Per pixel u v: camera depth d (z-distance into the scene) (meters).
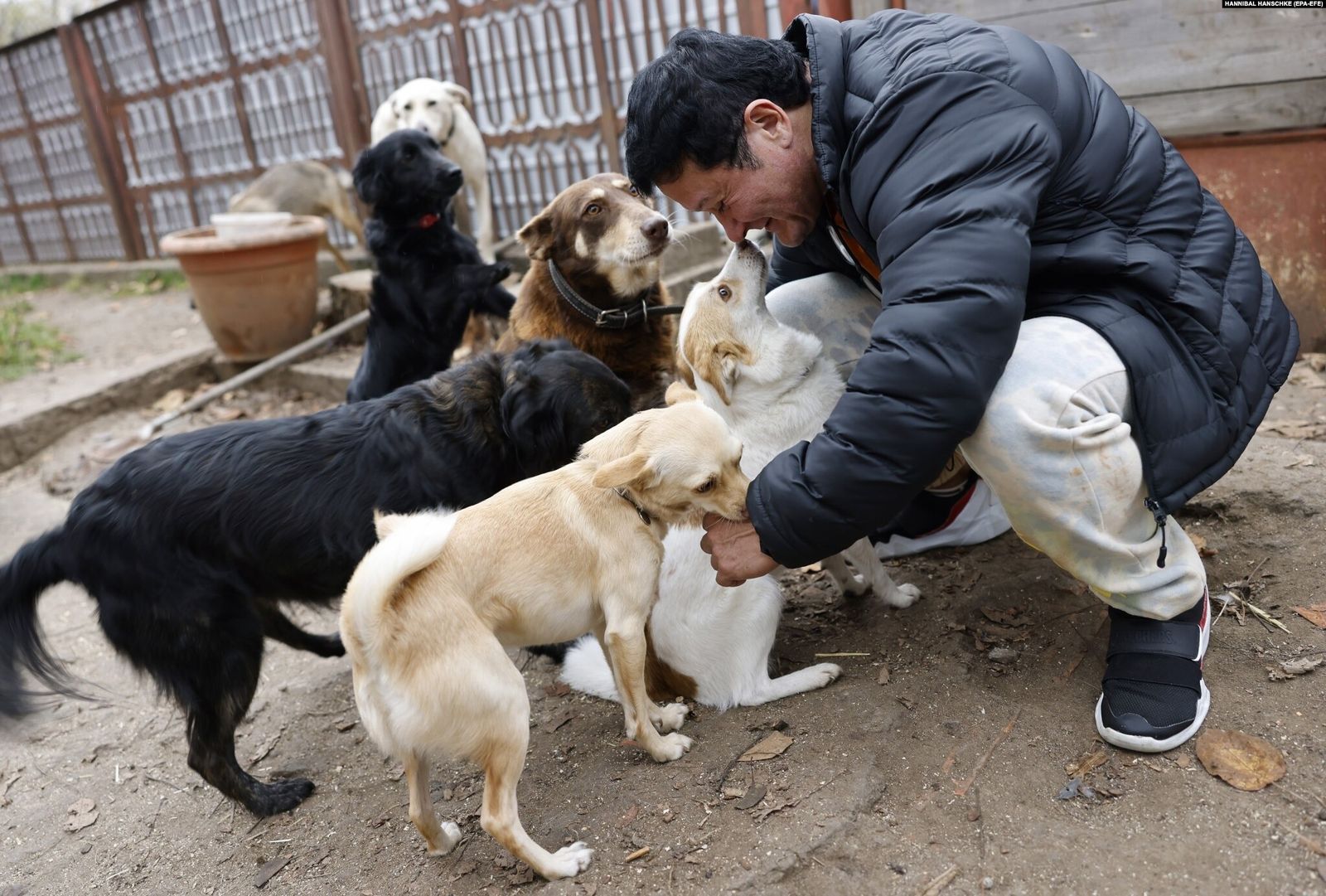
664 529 2.38
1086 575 2.20
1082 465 2.03
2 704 2.46
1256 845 1.85
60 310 9.36
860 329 2.94
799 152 2.28
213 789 2.77
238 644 2.54
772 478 2.10
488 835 2.29
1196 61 4.00
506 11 6.61
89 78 9.62
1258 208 4.10
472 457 2.71
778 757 2.30
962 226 1.94
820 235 2.74
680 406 2.30
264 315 6.43
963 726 2.29
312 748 2.87
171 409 6.34
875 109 2.06
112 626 2.51
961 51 2.07
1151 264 2.11
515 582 2.17
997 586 2.88
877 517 2.06
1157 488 2.12
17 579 2.48
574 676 2.76
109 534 2.46
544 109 6.73
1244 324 2.19
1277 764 2.01
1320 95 3.80
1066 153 2.10
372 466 2.62
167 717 3.19
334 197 7.75
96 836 2.66
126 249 10.35
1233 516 2.93
